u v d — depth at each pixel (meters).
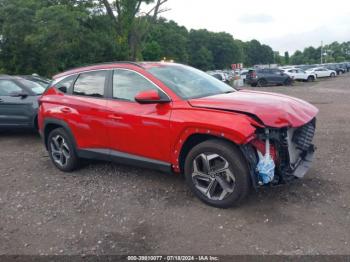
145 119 4.59
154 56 67.00
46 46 23.69
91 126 5.25
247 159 3.88
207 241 3.57
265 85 32.34
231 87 5.40
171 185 5.02
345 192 4.53
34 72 25.16
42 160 6.75
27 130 8.91
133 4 28.52
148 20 30.75
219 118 3.97
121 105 4.90
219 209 4.21
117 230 3.90
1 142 8.59
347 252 3.27
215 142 4.10
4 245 3.71
